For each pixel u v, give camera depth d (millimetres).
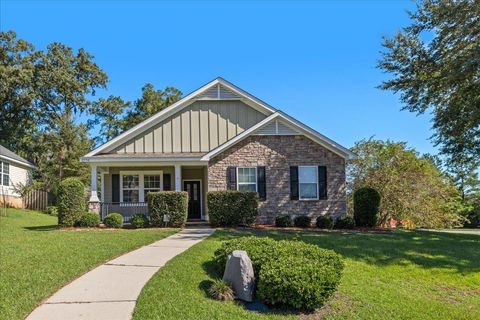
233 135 20469
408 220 23406
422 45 18234
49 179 30703
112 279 7719
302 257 7730
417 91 18547
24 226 18672
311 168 18828
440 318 7168
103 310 6145
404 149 24188
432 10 17312
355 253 11227
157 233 13812
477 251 12164
